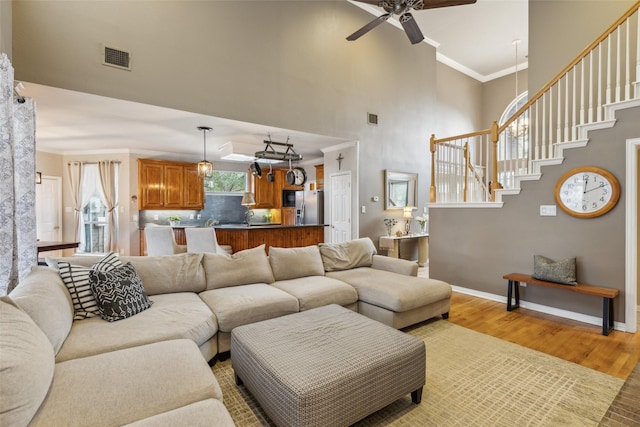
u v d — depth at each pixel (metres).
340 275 3.71
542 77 4.72
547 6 4.68
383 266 4.05
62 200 6.52
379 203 6.41
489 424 1.82
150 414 1.30
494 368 2.43
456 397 2.07
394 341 1.97
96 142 5.88
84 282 2.28
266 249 5.48
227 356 2.59
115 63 3.62
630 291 3.12
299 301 2.89
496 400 2.04
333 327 2.18
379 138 6.39
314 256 3.76
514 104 8.64
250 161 7.83
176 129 5.04
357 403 1.65
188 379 1.49
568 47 4.48
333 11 5.68
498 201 4.17
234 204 8.19
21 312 1.44
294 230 5.91
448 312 3.53
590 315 3.40
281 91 4.99
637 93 3.08
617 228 3.19
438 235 4.88
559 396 2.08
